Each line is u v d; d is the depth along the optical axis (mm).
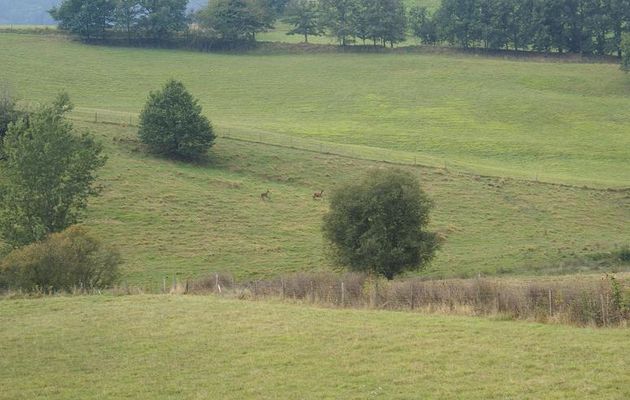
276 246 71438
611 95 153125
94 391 24000
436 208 84812
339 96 156000
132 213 77125
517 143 122812
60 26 197000
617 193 92312
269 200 85562
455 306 34156
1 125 87500
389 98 154375
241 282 53750
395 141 121938
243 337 29406
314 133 124312
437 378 24078
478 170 100938
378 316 32781
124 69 169750
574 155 116875
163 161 95250
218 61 182500
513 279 54719
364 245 57156
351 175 95875
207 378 24859
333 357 26531
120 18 193250
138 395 23516
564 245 74250
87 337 30156
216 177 91750
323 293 38188
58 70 162375
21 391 24094
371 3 193125
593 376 23734
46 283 43781
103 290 42438
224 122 129500
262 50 193000
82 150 62562
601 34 183625
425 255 58469
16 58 167875
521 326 30438
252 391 23406
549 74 167625
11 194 59000
